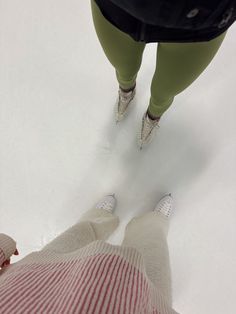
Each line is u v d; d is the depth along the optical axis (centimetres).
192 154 117
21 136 120
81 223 85
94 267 41
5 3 131
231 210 114
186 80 73
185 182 116
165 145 118
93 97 122
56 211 116
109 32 66
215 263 111
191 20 44
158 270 72
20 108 122
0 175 118
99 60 125
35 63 125
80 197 117
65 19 129
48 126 121
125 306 38
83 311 35
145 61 122
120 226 115
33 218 116
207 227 113
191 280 111
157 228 95
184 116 120
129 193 116
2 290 42
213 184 115
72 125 120
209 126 119
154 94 86
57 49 126
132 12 46
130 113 120
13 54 126
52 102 122
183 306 109
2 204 116
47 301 38
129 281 42
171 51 65
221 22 47
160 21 46
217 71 123
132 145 118
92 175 117
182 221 114
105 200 112
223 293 109
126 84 94
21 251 113
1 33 128
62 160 119
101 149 119
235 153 117
